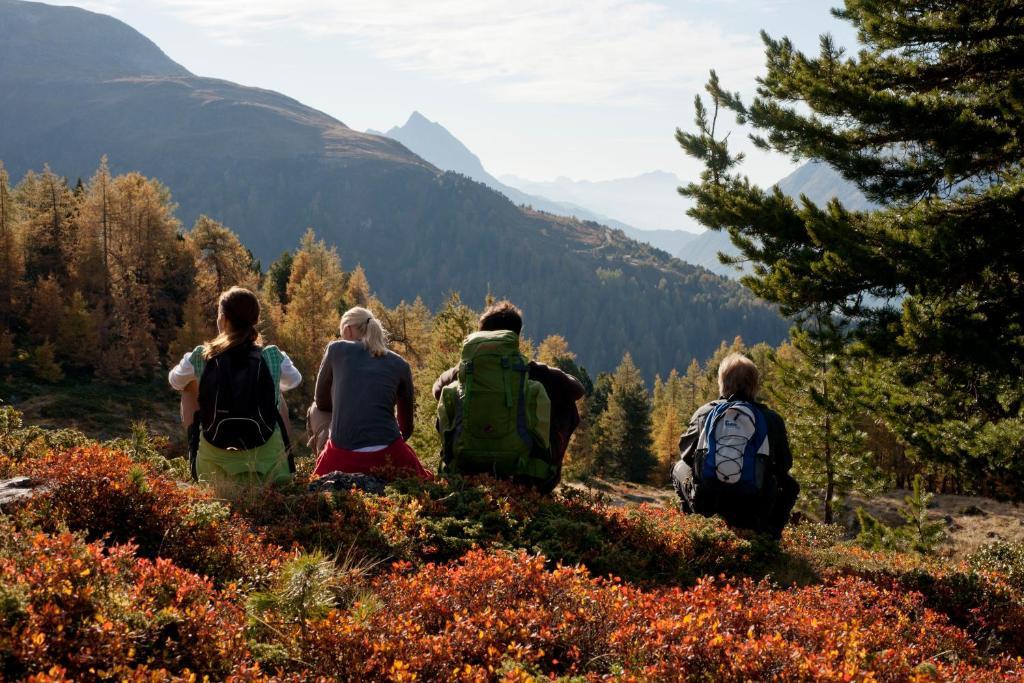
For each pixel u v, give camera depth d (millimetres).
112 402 72375
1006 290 10320
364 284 117375
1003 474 10734
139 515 4305
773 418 6969
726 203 12352
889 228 10945
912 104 11102
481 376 6699
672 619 3684
